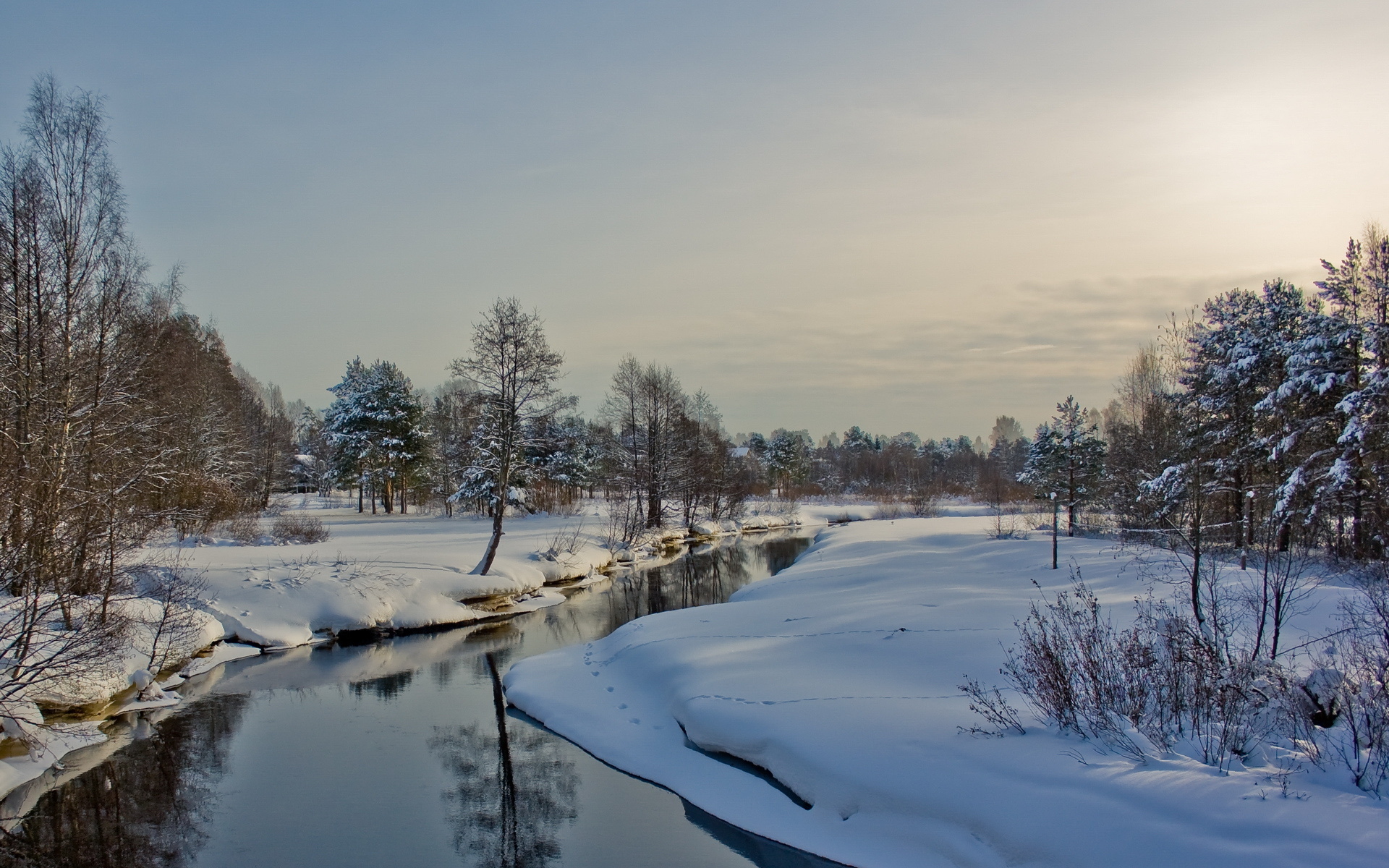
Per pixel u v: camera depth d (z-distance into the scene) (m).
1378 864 5.23
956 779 7.92
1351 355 21.23
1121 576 17.89
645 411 42.16
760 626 15.80
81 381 16.83
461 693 15.82
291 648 19.91
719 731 10.71
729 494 53.41
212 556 25.12
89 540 15.07
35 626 12.39
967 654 12.01
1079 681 8.94
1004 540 29.38
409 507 62.38
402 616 22.05
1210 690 7.73
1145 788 6.78
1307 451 20.97
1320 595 13.34
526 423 25.64
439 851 9.16
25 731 11.91
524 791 10.73
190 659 17.81
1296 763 6.91
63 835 9.77
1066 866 6.39
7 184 16.05
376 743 12.91
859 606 16.73
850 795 8.47
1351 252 21.84
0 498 11.95
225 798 10.80
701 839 9.17
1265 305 25.48
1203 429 23.94
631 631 17.06
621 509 42.94
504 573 25.77
